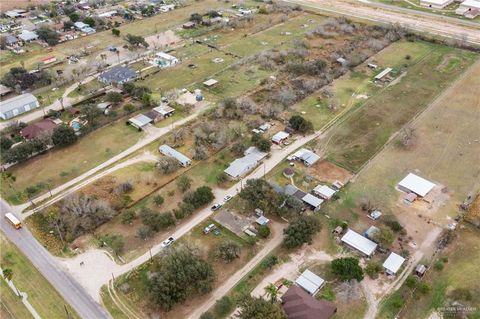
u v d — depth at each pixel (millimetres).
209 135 112375
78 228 86750
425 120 121312
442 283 75125
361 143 112188
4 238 85438
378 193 95500
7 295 74000
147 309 71125
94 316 70125
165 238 84625
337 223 87875
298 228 81125
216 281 75875
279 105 125438
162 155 108000
